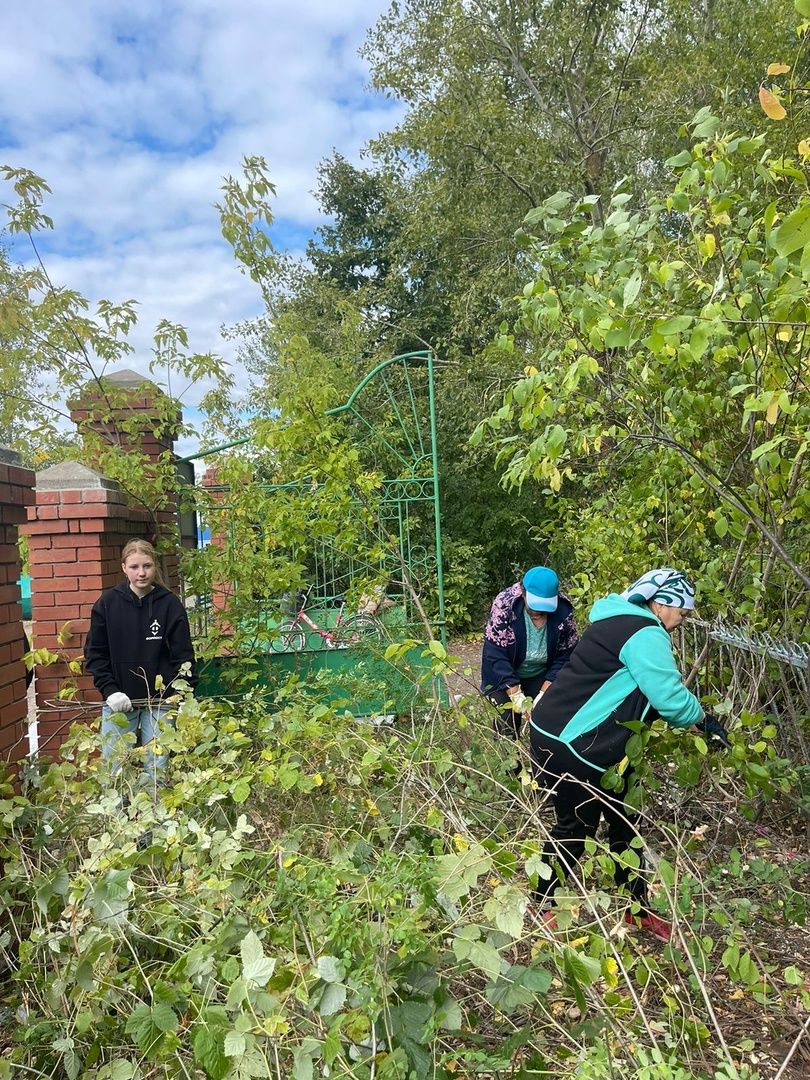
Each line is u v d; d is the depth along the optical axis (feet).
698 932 8.50
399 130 41.09
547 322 9.84
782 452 10.37
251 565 16.61
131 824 8.57
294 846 8.02
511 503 42.19
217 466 18.52
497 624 13.09
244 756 11.05
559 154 39.45
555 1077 5.87
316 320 47.44
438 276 47.01
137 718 13.26
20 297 16.48
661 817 11.73
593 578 16.29
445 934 6.28
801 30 9.57
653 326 8.16
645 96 36.29
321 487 16.57
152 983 6.88
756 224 9.77
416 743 9.09
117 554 15.81
